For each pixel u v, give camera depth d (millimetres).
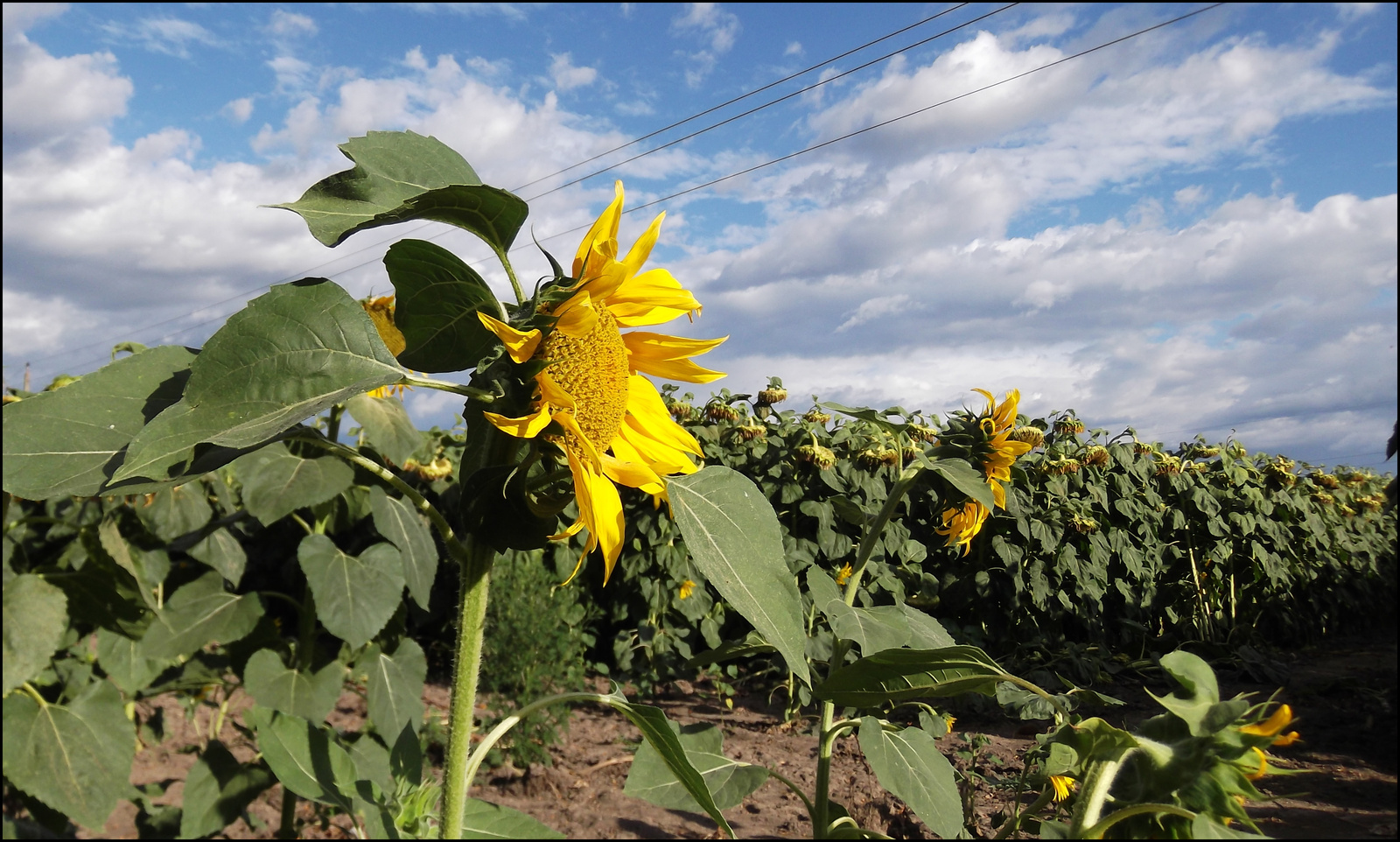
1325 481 8172
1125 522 6273
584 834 3359
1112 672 4750
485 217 1254
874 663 1489
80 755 2307
